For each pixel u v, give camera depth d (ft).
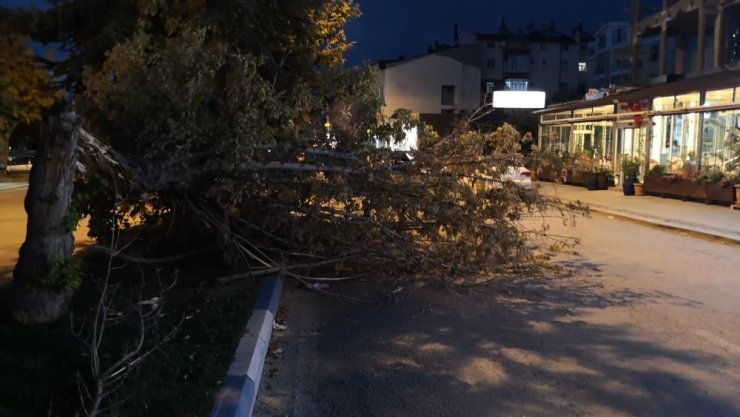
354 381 18.62
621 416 16.20
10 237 41.57
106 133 25.04
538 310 26.03
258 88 25.32
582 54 230.48
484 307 26.45
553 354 20.72
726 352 20.90
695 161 66.90
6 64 25.88
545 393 17.62
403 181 26.22
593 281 31.22
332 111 27.96
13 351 16.51
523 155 29.37
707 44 91.76
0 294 19.53
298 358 20.57
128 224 28.89
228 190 24.85
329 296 28.07
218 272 27.86
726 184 60.23
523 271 31.73
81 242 38.29
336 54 43.29
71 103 19.20
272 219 27.02
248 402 15.92
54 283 18.76
